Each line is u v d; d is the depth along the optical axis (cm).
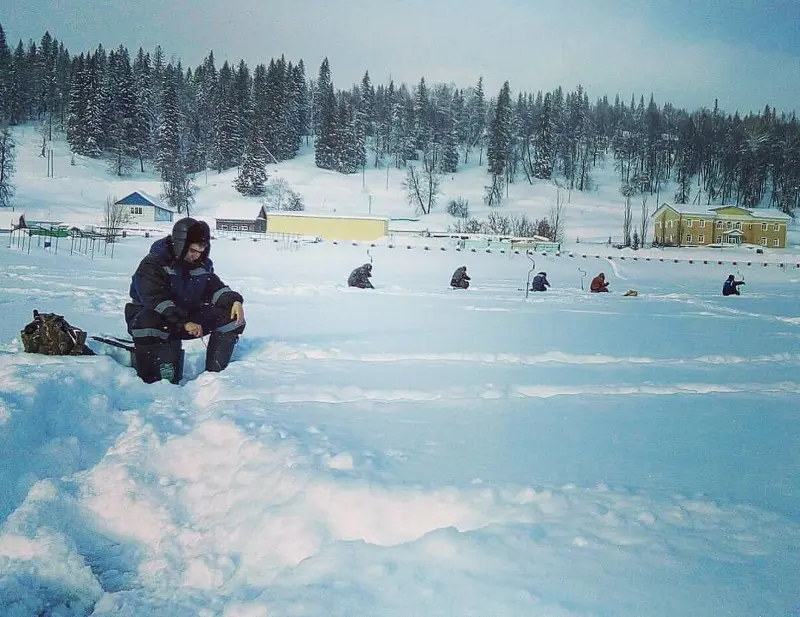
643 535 239
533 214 11262
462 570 214
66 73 14112
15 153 10875
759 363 748
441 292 2102
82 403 427
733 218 8850
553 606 190
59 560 245
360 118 14688
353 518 262
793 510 269
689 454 356
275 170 12712
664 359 757
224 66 14838
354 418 419
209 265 587
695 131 13975
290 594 205
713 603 191
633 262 5306
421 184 11556
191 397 501
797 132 13025
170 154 11106
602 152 15225
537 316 1317
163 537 274
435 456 335
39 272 1958
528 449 357
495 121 13150
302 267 3606
